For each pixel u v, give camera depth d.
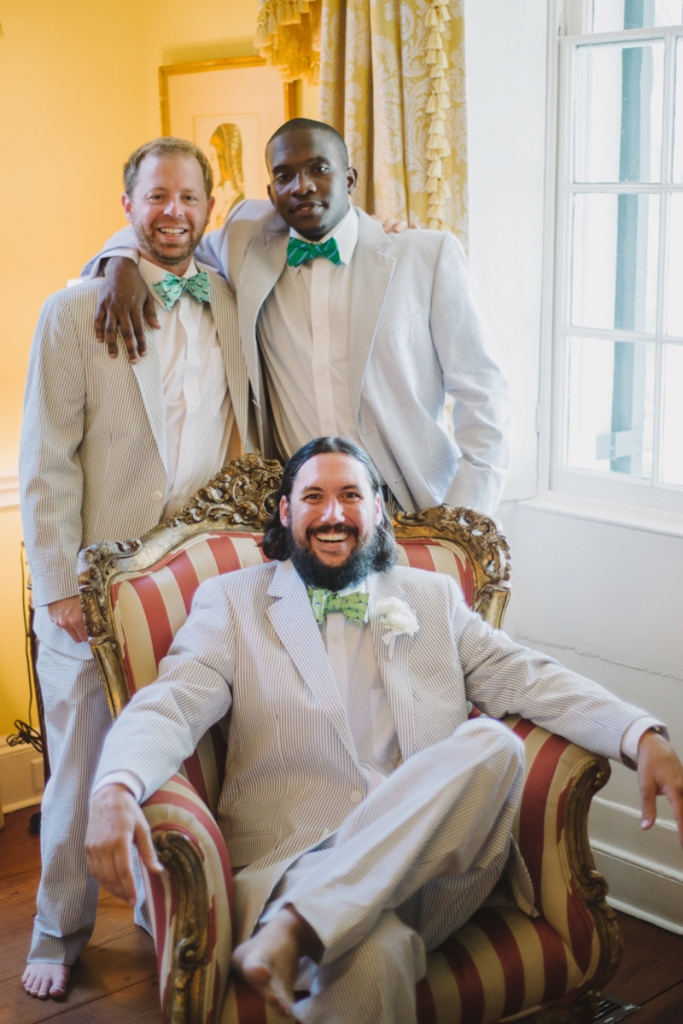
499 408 2.46
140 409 2.29
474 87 2.66
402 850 1.63
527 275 2.85
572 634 2.81
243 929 1.73
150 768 1.69
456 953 1.77
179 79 3.39
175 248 2.32
